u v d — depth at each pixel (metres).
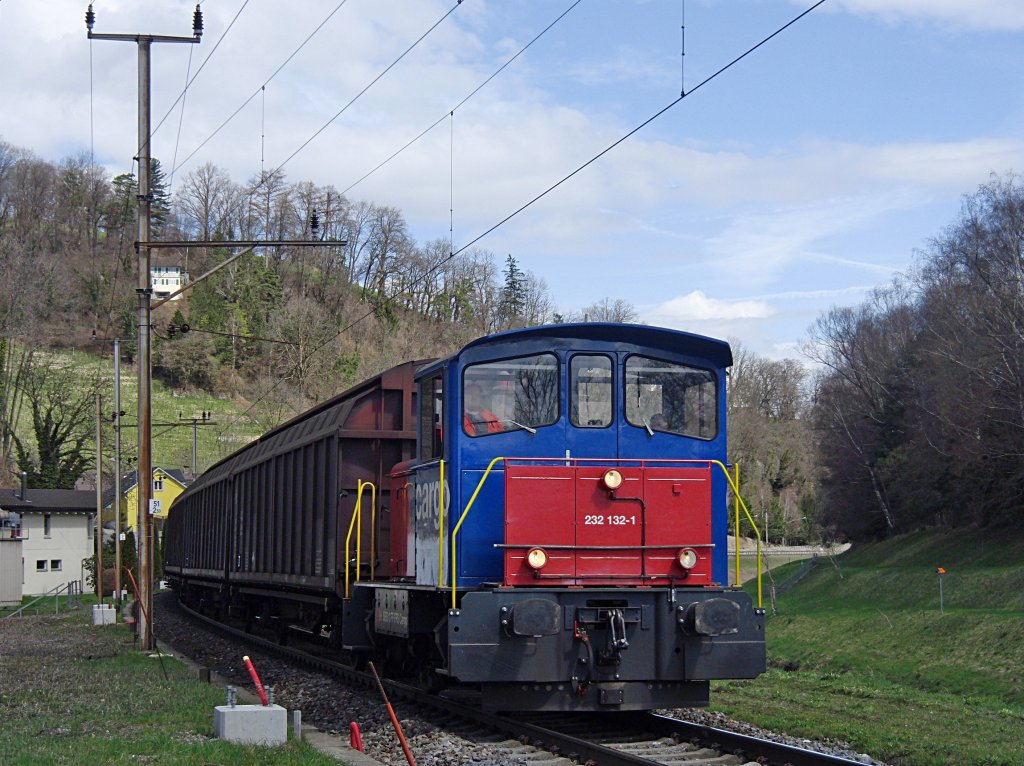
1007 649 30.19
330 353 69.56
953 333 58.62
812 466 99.00
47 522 69.94
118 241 121.31
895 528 68.81
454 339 74.94
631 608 11.57
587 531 11.70
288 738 11.50
